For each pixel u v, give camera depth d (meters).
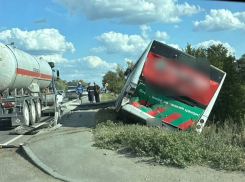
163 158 6.93
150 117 10.55
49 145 8.84
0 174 6.77
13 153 8.58
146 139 7.75
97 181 6.09
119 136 8.74
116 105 11.95
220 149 7.46
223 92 12.45
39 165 7.14
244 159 6.72
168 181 5.87
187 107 10.51
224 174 6.12
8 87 13.09
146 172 6.36
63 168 6.89
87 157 7.53
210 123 11.85
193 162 6.74
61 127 12.53
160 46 10.56
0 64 12.59
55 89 21.16
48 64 19.89
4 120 15.47
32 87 16.08
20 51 14.79
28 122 13.84
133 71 11.30
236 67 13.52
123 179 6.09
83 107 15.94
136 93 10.66
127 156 7.47
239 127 10.53
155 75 10.55
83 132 10.86
